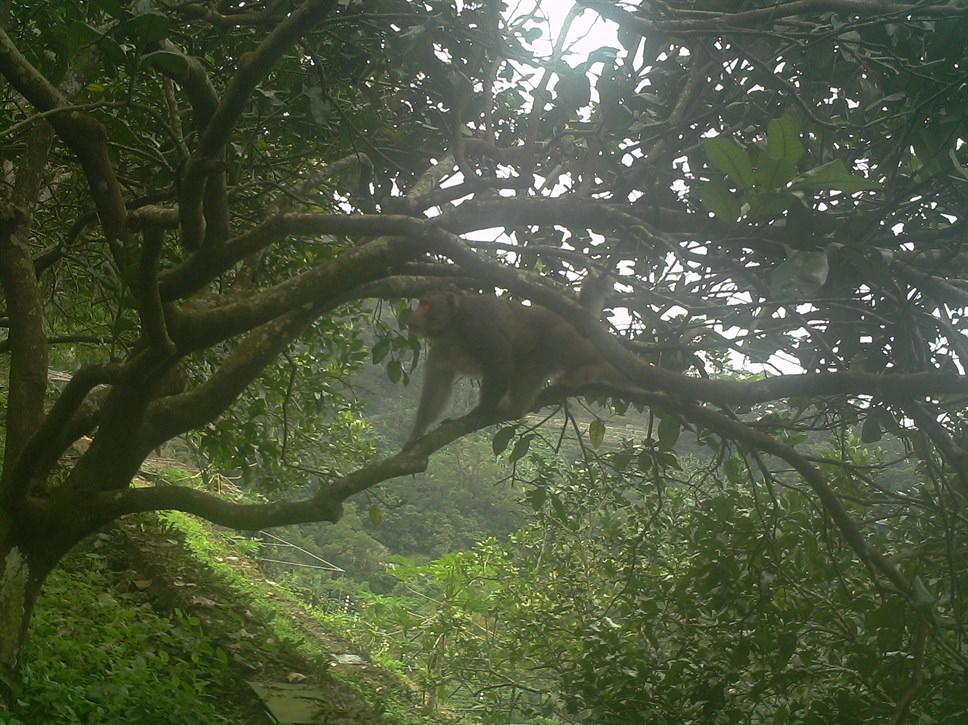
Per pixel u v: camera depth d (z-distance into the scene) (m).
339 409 10.12
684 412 4.76
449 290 5.84
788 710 5.98
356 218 3.75
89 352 11.02
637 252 3.93
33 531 4.67
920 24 4.06
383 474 4.55
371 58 4.93
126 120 5.39
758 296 4.41
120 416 4.58
